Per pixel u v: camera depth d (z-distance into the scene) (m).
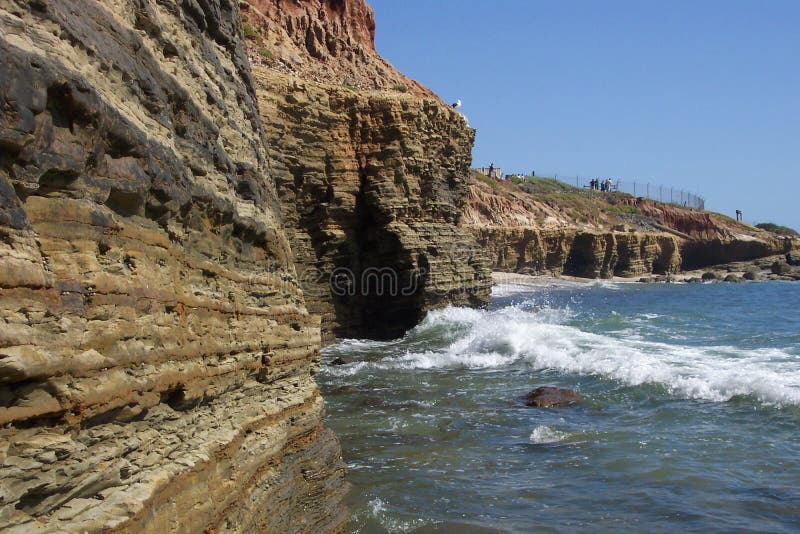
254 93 10.74
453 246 33.62
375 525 10.20
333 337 30.31
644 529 9.93
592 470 12.38
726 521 10.12
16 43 4.37
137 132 5.73
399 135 31.19
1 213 4.18
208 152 7.70
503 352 25.08
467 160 36.34
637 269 87.94
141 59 6.29
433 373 22.20
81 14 5.37
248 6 36.38
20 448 4.19
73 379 4.60
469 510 10.71
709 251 97.69
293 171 28.88
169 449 5.86
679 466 12.42
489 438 14.46
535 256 75.75
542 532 9.91
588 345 25.02
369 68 41.12
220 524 6.54
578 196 108.19
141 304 5.64
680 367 20.45
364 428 15.28
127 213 5.72
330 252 30.41
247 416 7.92
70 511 4.49
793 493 11.09
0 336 4.00
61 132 4.81
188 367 6.35
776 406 16.05
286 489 8.67
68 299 4.69
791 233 119.38
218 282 7.62
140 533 5.03
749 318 38.44
